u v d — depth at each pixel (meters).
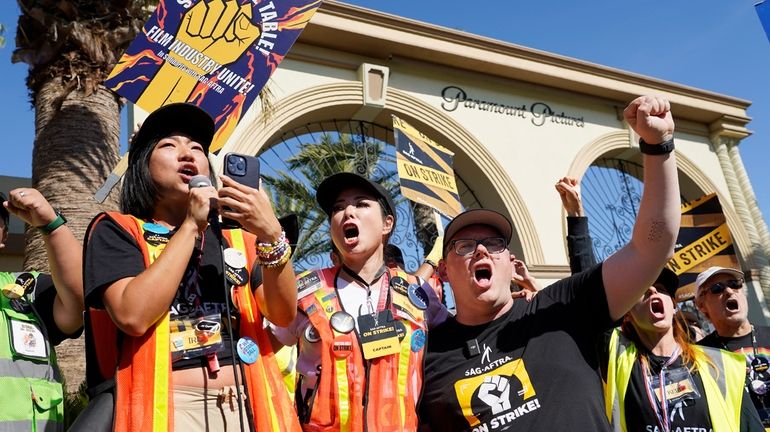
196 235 1.83
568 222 3.23
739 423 3.22
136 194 2.07
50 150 5.77
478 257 2.81
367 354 2.68
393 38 11.41
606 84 13.53
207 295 1.93
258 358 1.92
